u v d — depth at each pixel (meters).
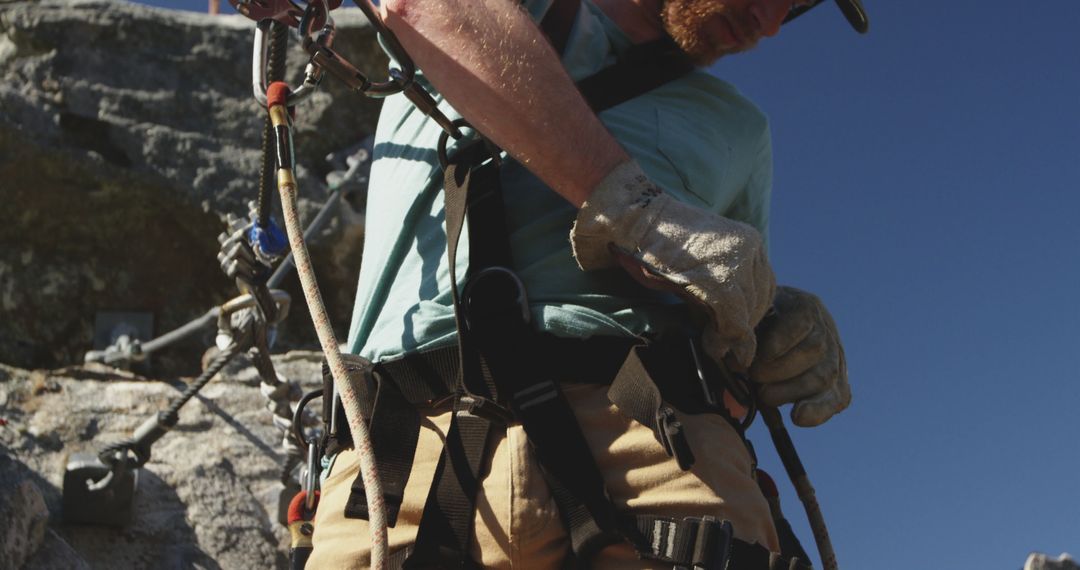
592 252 1.80
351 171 4.77
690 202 2.02
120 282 4.79
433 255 1.92
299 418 2.12
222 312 3.70
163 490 3.75
